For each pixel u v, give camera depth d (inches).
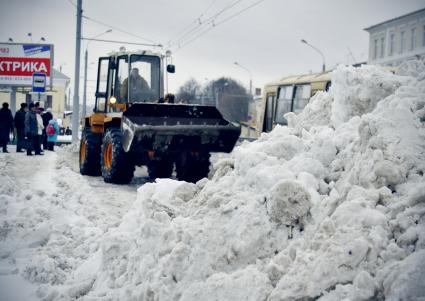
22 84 1419.8
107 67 527.2
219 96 3582.7
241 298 114.6
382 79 191.0
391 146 137.9
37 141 729.0
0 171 468.1
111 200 352.2
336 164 154.1
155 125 410.3
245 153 160.9
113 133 452.8
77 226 228.4
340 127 173.5
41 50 1419.8
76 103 971.9
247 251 128.8
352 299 99.2
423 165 131.0
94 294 151.6
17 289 170.4
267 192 139.9
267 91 842.8
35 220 242.8
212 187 157.8
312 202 133.0
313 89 677.3
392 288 96.0
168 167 514.0
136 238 157.8
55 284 173.6
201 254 131.6
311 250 116.3
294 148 169.0
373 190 126.2
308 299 106.3
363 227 114.1
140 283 142.3
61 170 506.6
